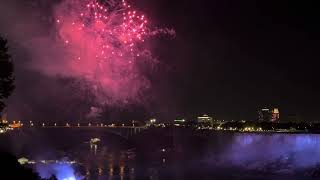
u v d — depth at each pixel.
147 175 139.62
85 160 168.25
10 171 47.59
